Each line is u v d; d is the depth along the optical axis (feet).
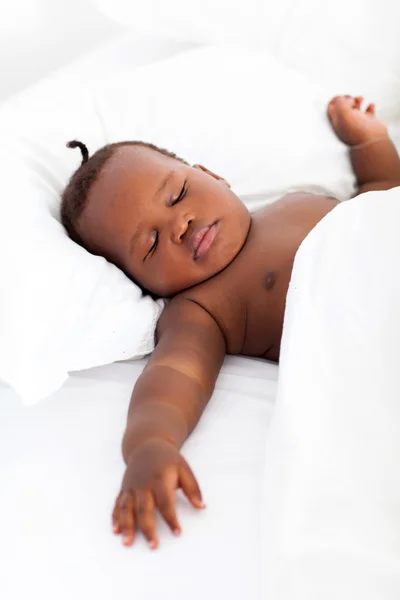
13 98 4.19
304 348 2.35
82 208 3.33
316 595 1.76
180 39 4.50
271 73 4.12
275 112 4.00
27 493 2.34
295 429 2.12
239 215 3.30
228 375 2.91
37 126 3.75
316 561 1.82
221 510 2.19
